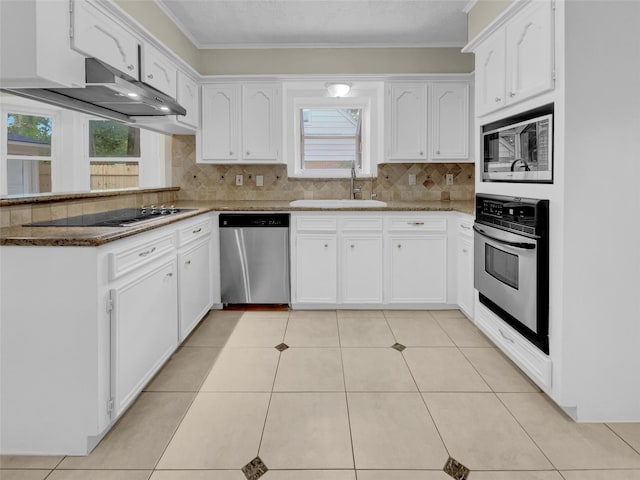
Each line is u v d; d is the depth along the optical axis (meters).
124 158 3.79
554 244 1.93
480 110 2.73
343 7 3.24
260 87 3.89
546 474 1.57
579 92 1.80
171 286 2.50
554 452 1.70
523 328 2.22
